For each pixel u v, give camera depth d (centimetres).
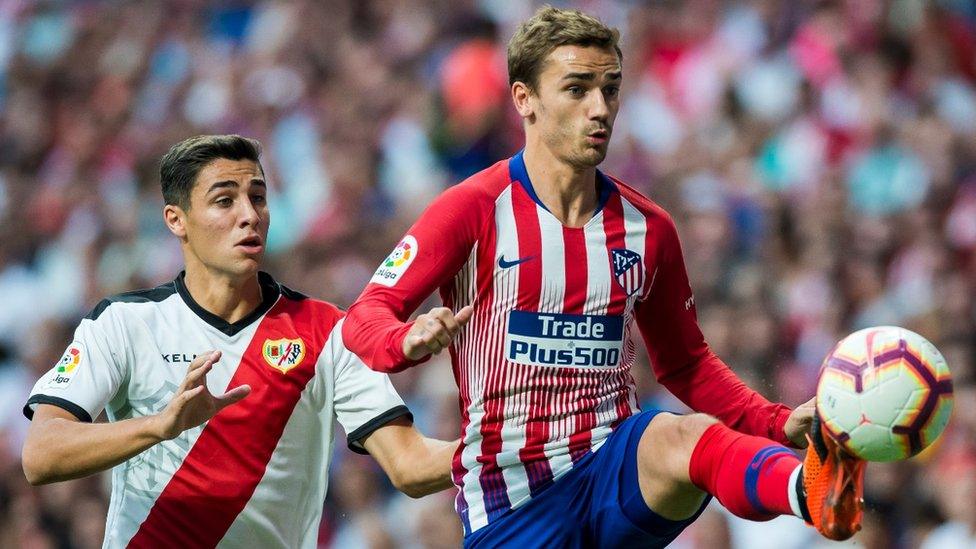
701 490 1653
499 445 1728
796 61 4878
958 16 5062
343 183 4869
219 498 1950
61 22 6556
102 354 1958
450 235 1711
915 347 1480
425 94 5103
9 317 5112
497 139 4800
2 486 3972
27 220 5459
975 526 3259
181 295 2005
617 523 1689
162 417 1744
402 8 5662
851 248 4178
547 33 1706
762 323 3800
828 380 1480
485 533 1753
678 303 1820
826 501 1462
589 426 1720
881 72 4759
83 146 5859
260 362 1977
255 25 6138
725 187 4428
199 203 1956
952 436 3481
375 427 1989
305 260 4628
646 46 5094
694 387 1858
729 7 5134
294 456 1988
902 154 4531
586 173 1734
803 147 4622
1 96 6362
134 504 1964
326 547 3578
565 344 1719
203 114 5800
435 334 1545
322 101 5488
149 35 6338
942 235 4231
